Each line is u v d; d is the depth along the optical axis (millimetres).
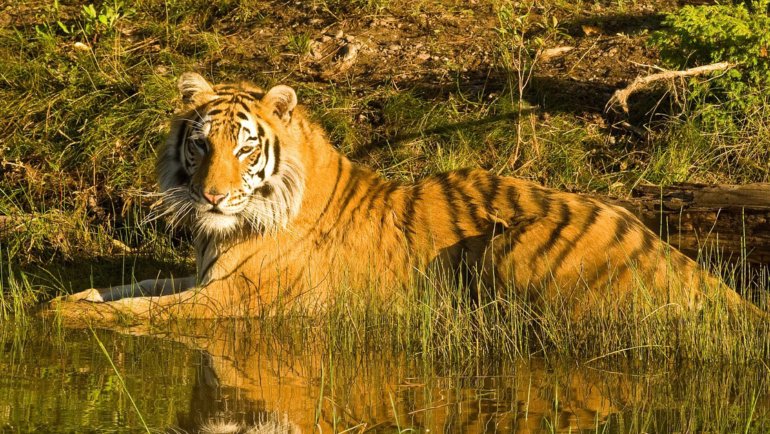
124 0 19672
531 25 19547
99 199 15539
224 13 19781
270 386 8695
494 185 11969
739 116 16438
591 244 11125
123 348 10062
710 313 10445
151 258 14391
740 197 11875
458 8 20203
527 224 11305
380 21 19594
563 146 16109
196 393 8352
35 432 7102
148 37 18875
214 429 7320
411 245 11742
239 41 18953
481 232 11625
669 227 12297
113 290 12383
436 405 8203
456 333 10305
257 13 19781
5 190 15516
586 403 8391
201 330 11070
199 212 11297
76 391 8273
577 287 11023
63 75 17391
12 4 20000
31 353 9711
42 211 14945
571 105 17062
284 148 11602
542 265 11102
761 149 15844
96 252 14375
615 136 16609
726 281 11961
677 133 16109
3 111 16703
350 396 8453
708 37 16297
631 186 15523
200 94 11648
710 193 12109
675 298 10781
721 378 9422
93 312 11492
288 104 11695
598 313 10688
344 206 11914
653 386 9055
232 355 9922
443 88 17562
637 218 12047
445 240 11672
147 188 15539
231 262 11750
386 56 18547
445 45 18922
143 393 8297
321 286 11734
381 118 16844
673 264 11195
